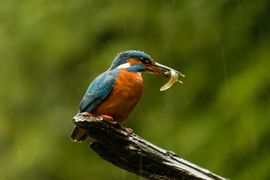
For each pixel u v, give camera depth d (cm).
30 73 1602
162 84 1505
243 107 1276
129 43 1508
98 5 1555
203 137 1307
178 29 1464
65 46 1547
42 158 1562
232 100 1293
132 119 1528
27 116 1616
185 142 1330
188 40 1452
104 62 1505
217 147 1281
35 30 1567
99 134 762
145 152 754
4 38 1589
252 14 1360
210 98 1369
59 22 1555
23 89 1609
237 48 1352
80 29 1546
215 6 1404
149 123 1459
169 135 1374
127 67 913
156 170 761
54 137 1577
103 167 1609
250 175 1243
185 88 1411
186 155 1313
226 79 1345
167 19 1483
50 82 1594
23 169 1564
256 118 1257
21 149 1580
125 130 762
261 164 1242
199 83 1393
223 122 1291
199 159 1293
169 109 1416
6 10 1597
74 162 1580
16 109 1622
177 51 1457
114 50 1508
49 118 1584
